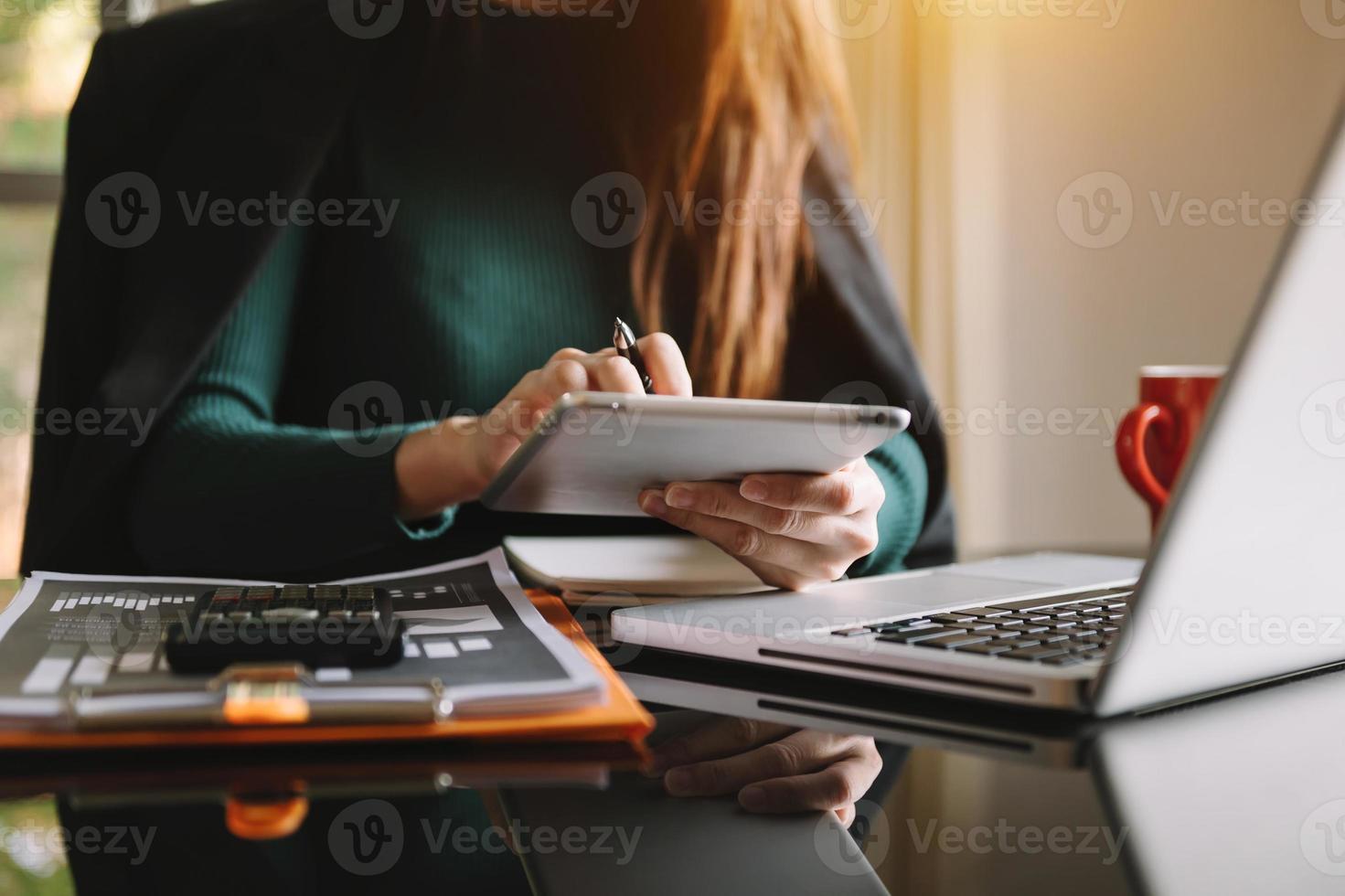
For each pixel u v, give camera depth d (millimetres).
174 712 319
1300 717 401
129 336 875
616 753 346
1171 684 397
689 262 1142
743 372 1114
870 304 1138
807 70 1209
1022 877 247
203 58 1032
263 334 932
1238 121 2199
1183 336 2225
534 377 666
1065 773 334
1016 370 2203
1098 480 2234
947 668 412
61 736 313
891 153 2158
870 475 643
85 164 997
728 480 577
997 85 2172
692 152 1141
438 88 1111
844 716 402
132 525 792
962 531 2223
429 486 740
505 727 333
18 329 1835
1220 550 377
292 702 324
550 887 241
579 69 1146
